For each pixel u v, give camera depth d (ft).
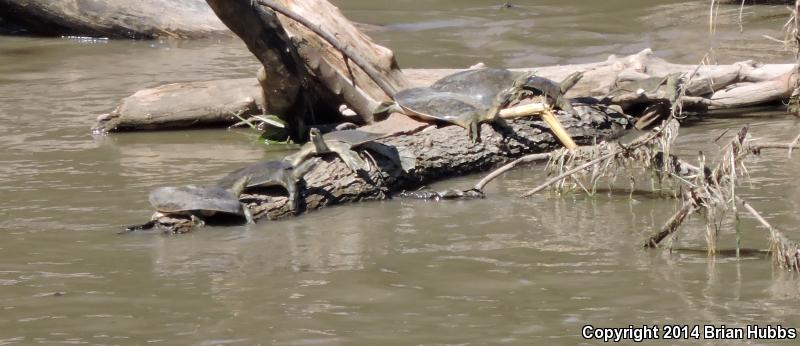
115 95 58.39
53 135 49.73
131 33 78.84
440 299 27.09
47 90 60.34
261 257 31.17
